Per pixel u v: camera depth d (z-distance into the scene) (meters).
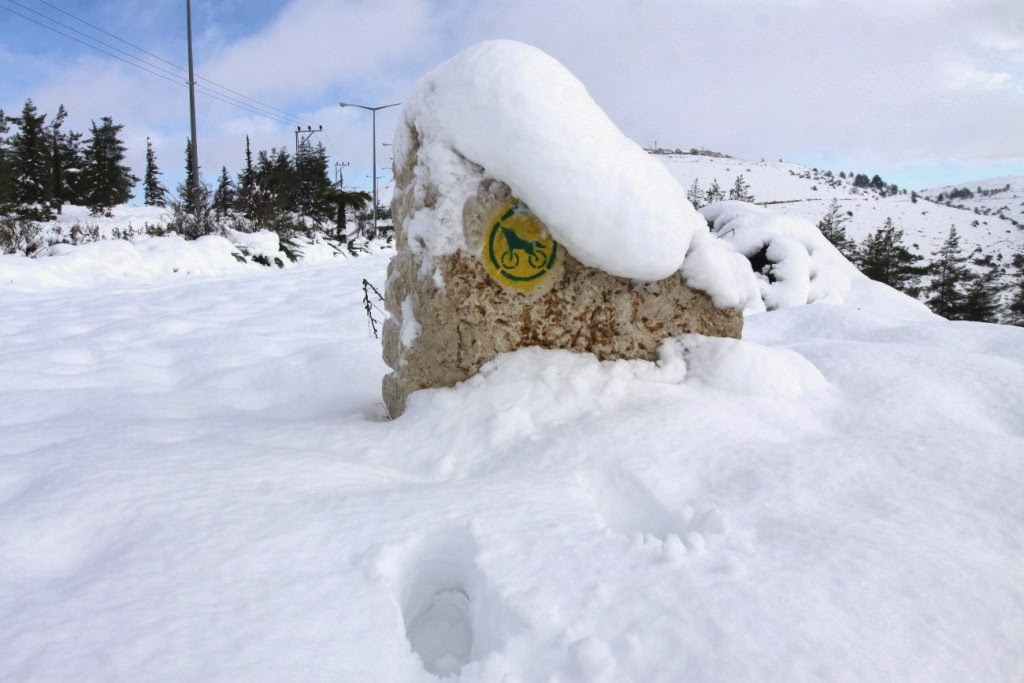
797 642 1.47
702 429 2.76
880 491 2.25
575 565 1.78
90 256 11.81
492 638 1.66
